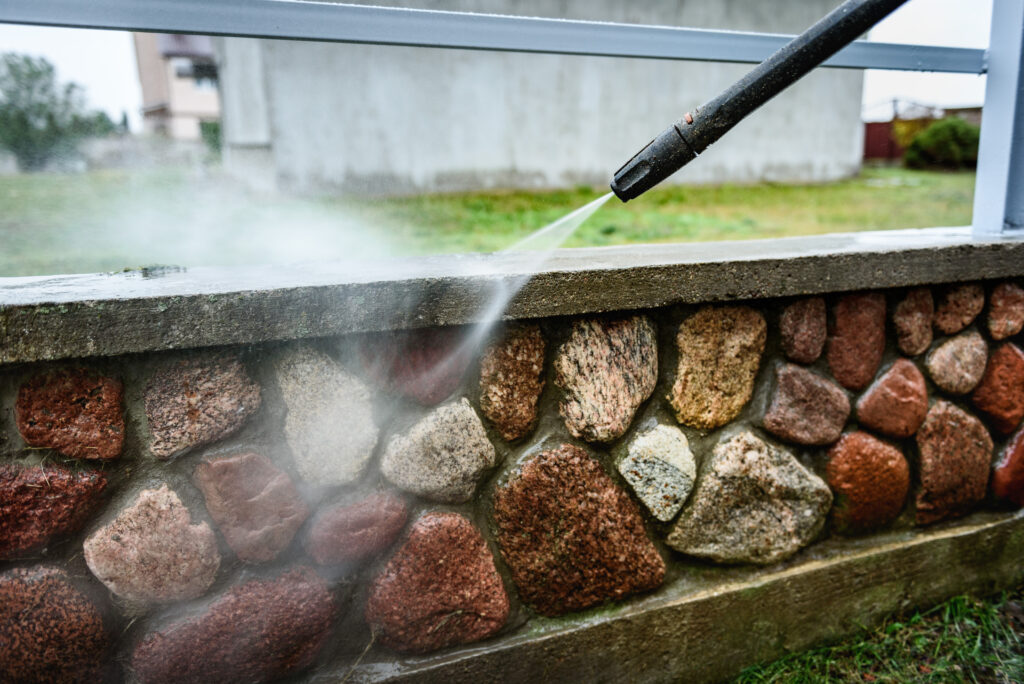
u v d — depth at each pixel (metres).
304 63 6.86
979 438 1.70
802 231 5.13
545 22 1.44
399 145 7.29
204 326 1.04
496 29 1.41
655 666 1.48
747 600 1.52
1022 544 1.81
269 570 1.20
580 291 1.25
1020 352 1.72
